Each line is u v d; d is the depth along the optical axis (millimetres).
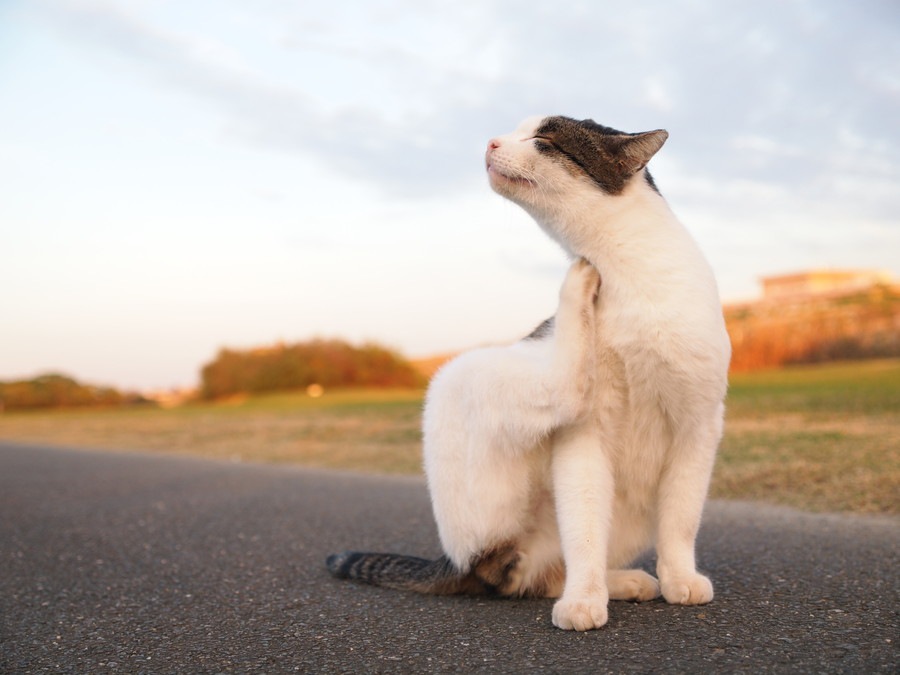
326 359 6586
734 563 1020
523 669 700
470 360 887
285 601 931
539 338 893
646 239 829
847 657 698
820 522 1241
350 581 1012
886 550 1044
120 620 895
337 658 747
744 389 2814
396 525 1364
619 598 878
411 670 712
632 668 690
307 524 1394
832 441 1766
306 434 3117
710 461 856
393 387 6520
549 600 896
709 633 761
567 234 881
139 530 1395
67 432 4352
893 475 1440
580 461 831
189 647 798
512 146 895
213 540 1292
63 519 1531
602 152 861
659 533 873
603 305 838
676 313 801
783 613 811
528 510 885
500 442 855
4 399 7555
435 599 917
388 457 2373
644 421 844
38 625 890
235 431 3488
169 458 2809
